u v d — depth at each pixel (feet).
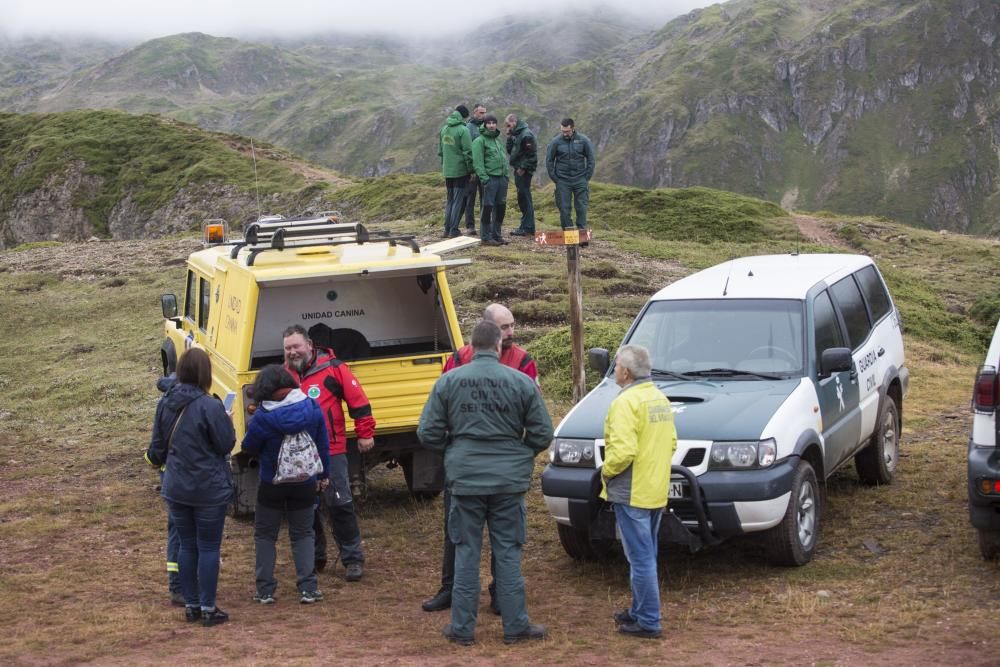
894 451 31.94
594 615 22.08
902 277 84.58
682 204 113.39
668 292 29.73
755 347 27.25
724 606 22.16
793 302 27.99
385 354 32.89
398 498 33.14
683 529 22.36
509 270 66.44
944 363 56.80
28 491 34.63
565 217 67.26
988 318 74.74
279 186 189.98
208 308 33.47
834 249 94.43
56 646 20.18
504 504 20.27
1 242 236.02
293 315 32.27
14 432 44.29
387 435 29.78
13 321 70.69
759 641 19.74
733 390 25.81
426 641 20.36
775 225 109.09
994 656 18.22
